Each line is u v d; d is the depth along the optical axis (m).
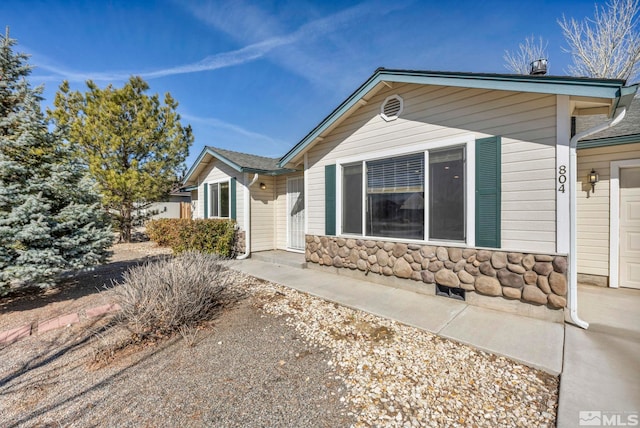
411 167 4.85
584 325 3.31
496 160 3.95
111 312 3.89
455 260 4.28
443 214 4.46
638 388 2.21
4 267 3.93
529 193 3.71
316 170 6.43
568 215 3.45
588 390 2.19
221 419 1.98
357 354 2.84
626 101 3.08
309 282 5.43
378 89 5.16
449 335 3.18
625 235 4.82
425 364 2.65
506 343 2.97
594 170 5.03
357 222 5.68
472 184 4.14
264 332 3.37
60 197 4.54
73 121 9.57
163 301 3.34
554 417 1.96
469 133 4.19
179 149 11.23
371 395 2.22
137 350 2.95
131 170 9.95
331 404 2.13
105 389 2.32
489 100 4.02
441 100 4.46
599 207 4.99
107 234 4.84
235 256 8.29
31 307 4.20
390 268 5.07
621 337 3.08
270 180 8.75
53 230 4.26
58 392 2.29
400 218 5.00
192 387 2.34
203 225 7.58
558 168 3.50
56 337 3.24
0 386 2.38
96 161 9.49
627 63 9.15
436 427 1.90
